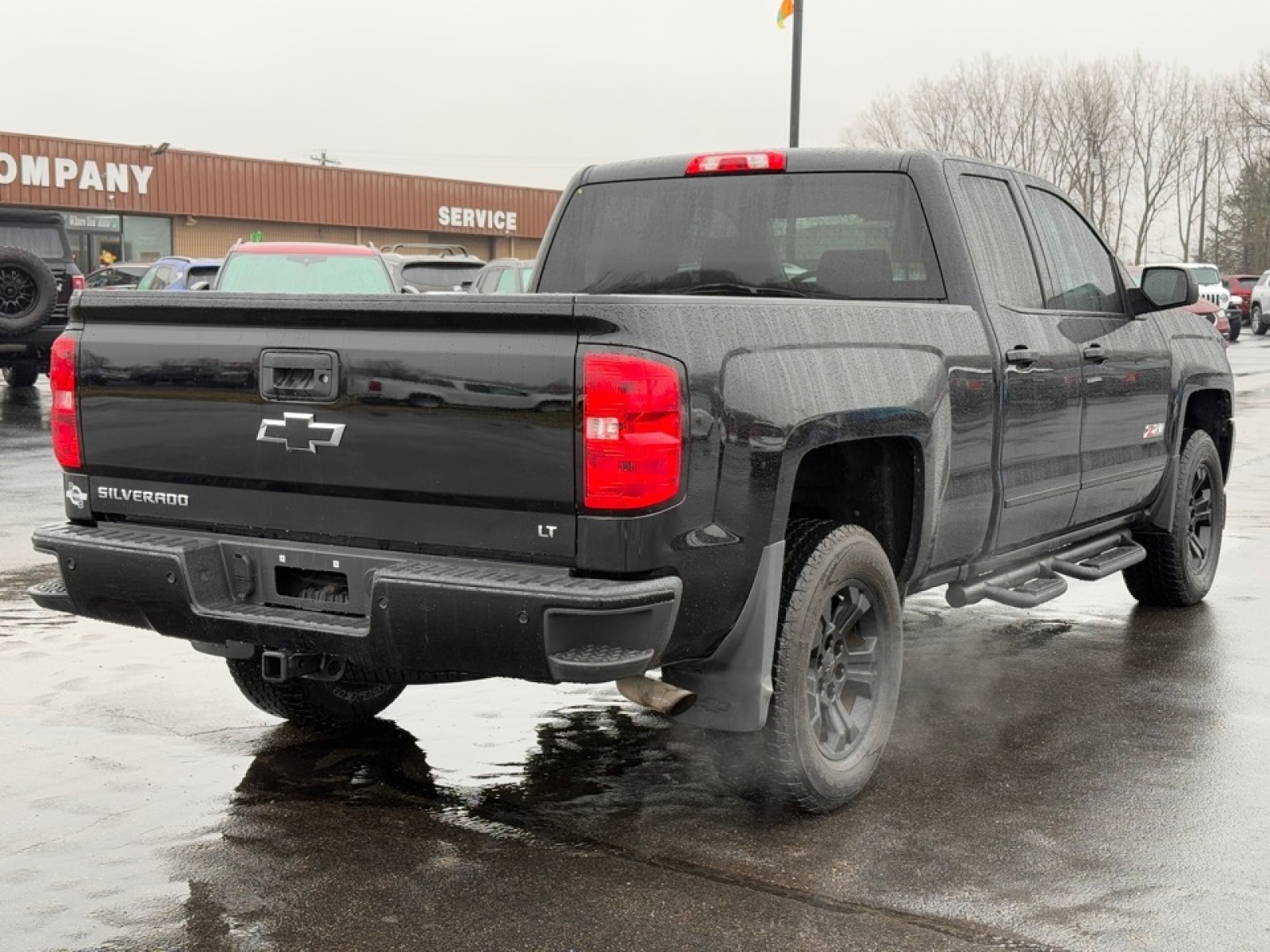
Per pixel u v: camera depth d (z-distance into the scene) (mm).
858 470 4543
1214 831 4023
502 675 3559
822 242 5141
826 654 4191
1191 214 84500
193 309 3943
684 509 3529
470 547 3629
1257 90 80062
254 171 49000
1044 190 5727
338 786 4336
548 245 5699
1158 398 6266
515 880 3639
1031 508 5227
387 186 53281
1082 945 3291
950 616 6852
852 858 3812
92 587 4102
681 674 3961
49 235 16922
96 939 3285
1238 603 7105
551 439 3469
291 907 3471
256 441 3885
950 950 3262
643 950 3250
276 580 3945
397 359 3643
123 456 4133
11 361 16062
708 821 4078
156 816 4070
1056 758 4672
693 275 5395
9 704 5160
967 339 4695
